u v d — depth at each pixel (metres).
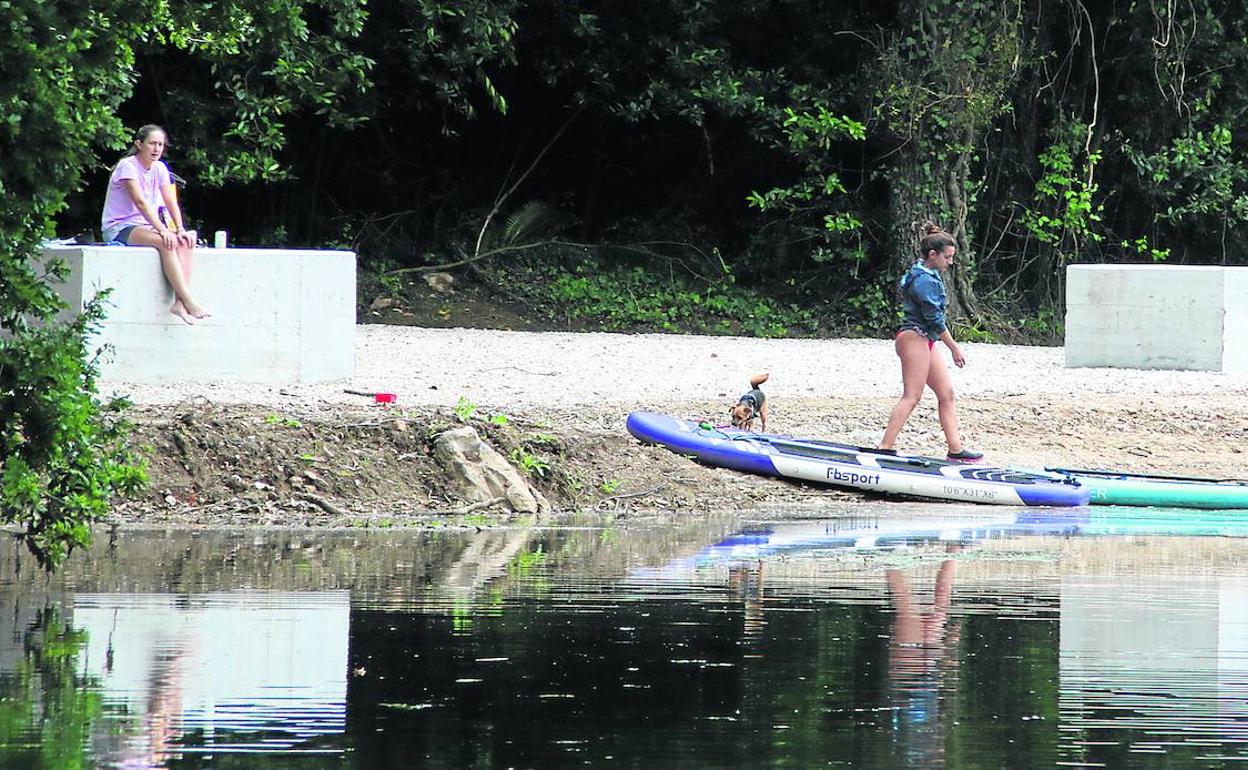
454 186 101.69
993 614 25.94
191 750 17.67
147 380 49.44
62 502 25.36
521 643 23.23
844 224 96.50
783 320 96.62
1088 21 98.06
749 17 99.50
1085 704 20.17
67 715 19.03
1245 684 21.30
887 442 44.66
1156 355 70.00
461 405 43.94
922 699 20.28
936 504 42.66
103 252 48.69
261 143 85.06
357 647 22.80
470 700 19.94
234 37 69.69
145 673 21.06
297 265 51.38
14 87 24.19
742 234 104.06
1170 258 105.50
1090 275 70.81
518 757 17.55
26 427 24.97
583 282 96.94
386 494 39.28
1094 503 43.44
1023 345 95.94
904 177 94.44
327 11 84.19
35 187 24.70
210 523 36.03
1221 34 100.19
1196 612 26.28
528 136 102.25
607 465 42.28
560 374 58.53
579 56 97.06
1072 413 54.41
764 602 26.78
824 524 38.00
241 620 24.58
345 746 17.91
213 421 39.69
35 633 23.42
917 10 92.81
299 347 51.53
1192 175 101.81
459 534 35.03
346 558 31.11
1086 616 25.81
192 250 50.00
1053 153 99.06
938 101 92.62
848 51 98.44
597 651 22.73
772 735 18.53
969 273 96.12
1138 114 102.19
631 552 32.59
